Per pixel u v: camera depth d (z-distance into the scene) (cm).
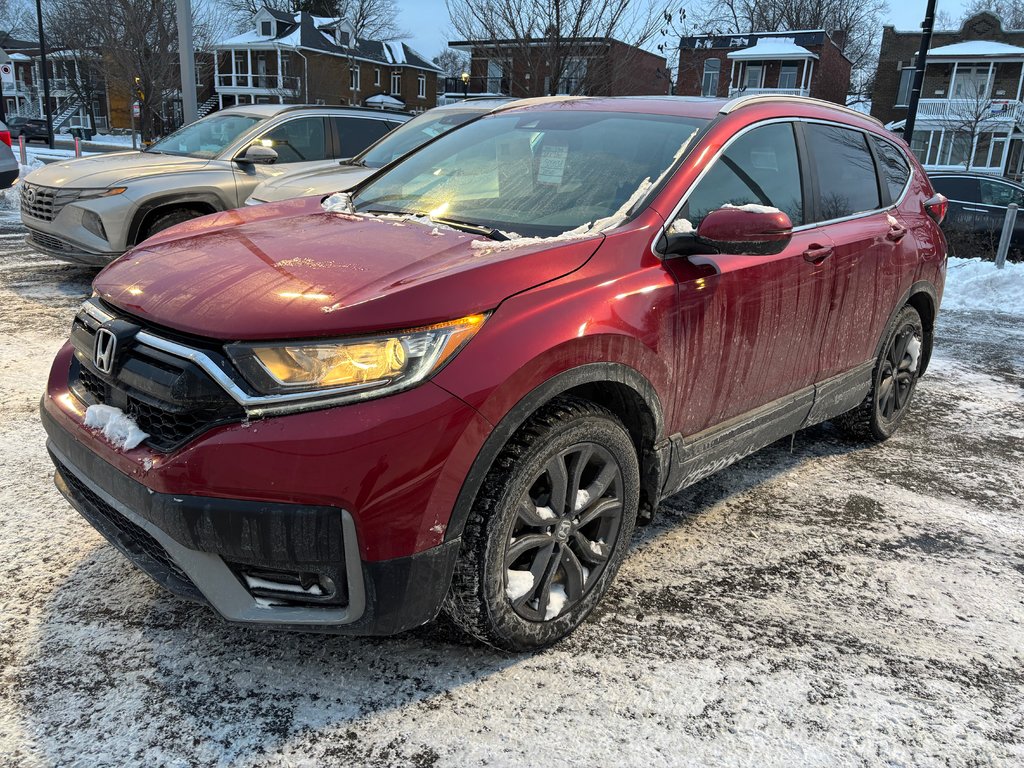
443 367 203
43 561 280
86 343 234
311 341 197
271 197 641
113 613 254
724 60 4509
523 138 334
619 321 239
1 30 5791
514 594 230
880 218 389
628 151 301
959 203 1428
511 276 224
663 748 210
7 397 429
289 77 4909
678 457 281
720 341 282
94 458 220
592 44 1439
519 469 218
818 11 6059
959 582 304
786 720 223
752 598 284
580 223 270
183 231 289
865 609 282
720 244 256
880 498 376
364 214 306
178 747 202
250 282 218
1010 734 223
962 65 4275
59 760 195
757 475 396
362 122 845
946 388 564
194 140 785
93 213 648
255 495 193
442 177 328
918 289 421
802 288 321
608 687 232
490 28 1486
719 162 297
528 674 236
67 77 5334
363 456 193
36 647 236
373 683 229
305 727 211
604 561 258
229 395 196
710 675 240
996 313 836
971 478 405
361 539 197
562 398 237
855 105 5997
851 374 384
